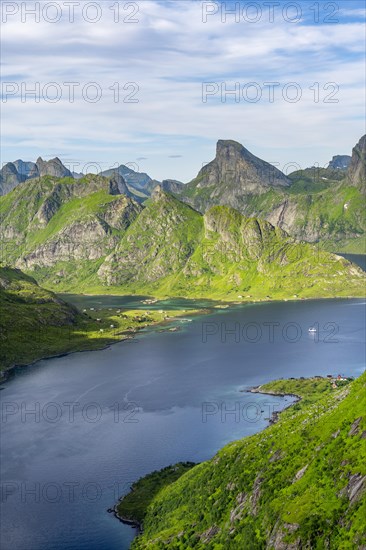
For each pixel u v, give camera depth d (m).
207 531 141.25
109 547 154.25
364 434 129.25
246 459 160.12
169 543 143.12
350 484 116.69
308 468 133.12
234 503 144.62
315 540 109.25
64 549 154.12
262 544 119.75
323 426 148.38
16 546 155.88
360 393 149.88
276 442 158.88
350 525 106.31
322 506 115.25
